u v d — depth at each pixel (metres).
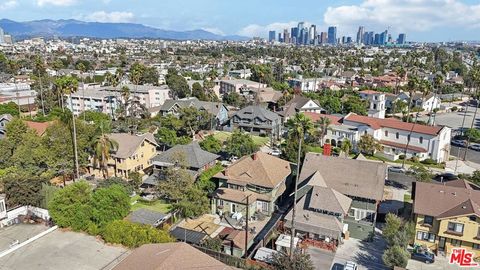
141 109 105.94
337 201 43.91
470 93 150.00
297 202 46.41
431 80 160.00
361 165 50.81
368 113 104.06
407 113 110.56
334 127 82.50
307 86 154.12
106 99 112.19
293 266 33.72
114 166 62.62
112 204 43.53
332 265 38.41
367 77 171.00
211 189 51.94
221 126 99.00
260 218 48.34
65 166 57.94
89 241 41.47
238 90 140.50
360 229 43.91
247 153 69.56
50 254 38.69
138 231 40.34
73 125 56.91
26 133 60.28
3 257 37.97
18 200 47.72
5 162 56.69
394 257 36.91
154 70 160.50
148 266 28.91
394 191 58.50
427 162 73.75
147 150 66.50
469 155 80.44
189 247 32.16
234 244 39.88
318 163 52.88
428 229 41.25
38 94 113.94
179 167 54.34
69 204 44.41
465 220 38.91
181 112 88.06
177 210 47.50
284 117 98.88
